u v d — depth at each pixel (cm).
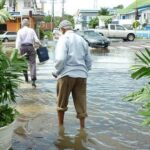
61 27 764
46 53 1282
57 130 773
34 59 1267
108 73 1662
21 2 6397
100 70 1772
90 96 1123
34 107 968
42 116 878
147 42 4488
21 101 1034
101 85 1330
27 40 1248
